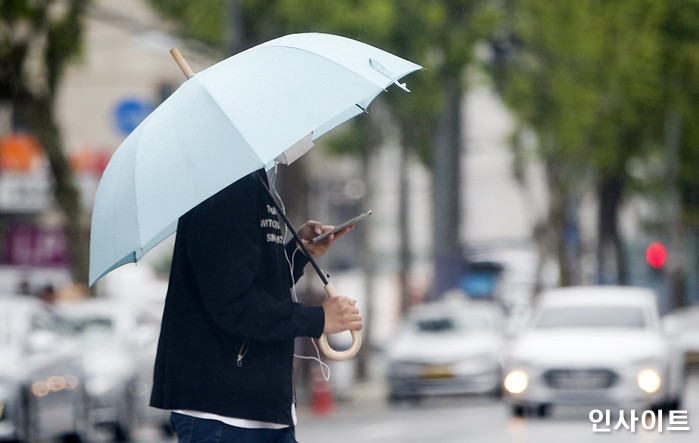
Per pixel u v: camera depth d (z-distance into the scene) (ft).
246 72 33.63
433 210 247.50
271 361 32.73
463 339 180.86
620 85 246.68
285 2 164.35
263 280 32.96
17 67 158.51
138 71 283.59
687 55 253.24
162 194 31.78
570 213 291.17
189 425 32.40
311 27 165.89
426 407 172.14
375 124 209.46
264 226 33.19
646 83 247.70
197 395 32.19
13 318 99.91
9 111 198.80
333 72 33.83
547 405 123.13
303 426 135.64
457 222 246.47
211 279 31.68
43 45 160.25
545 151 255.91
